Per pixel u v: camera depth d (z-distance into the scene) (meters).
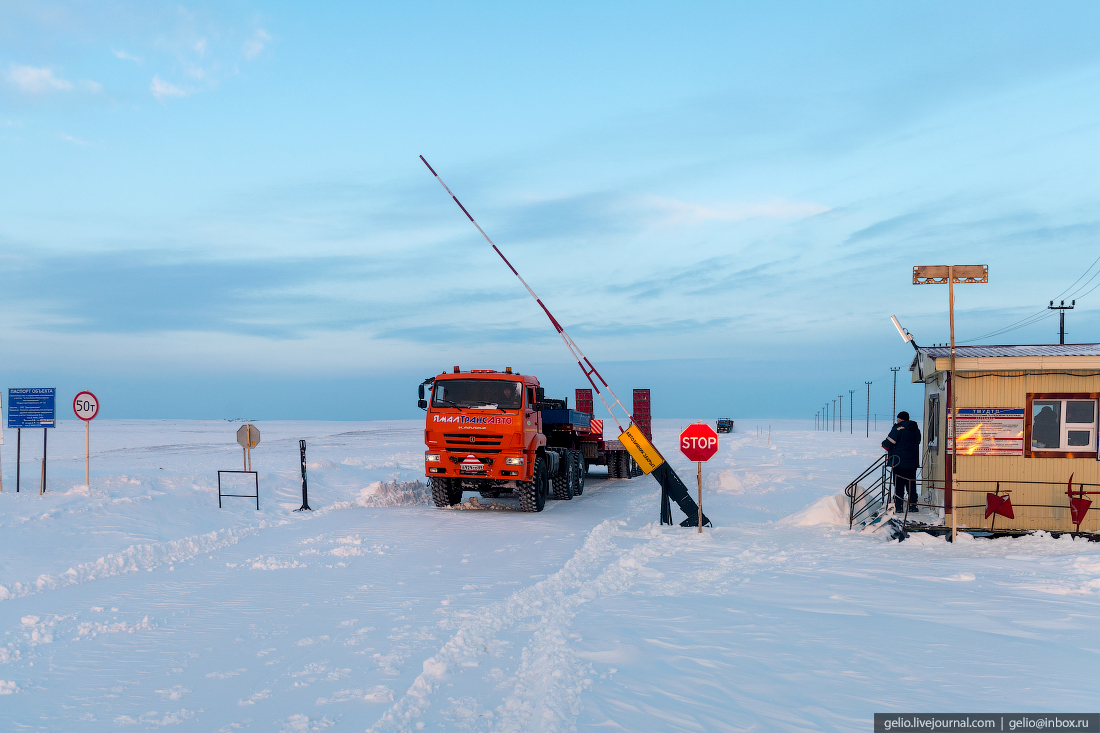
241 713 4.89
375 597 8.39
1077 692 4.98
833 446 56.12
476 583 9.17
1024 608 7.54
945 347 14.56
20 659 6.16
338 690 5.31
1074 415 12.56
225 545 12.23
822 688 5.04
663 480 14.84
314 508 17.23
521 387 17.05
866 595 8.23
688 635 6.46
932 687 5.07
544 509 18.02
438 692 5.18
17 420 14.95
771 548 11.98
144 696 5.27
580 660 5.71
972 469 12.84
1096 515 12.35
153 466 32.25
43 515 12.38
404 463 33.62
